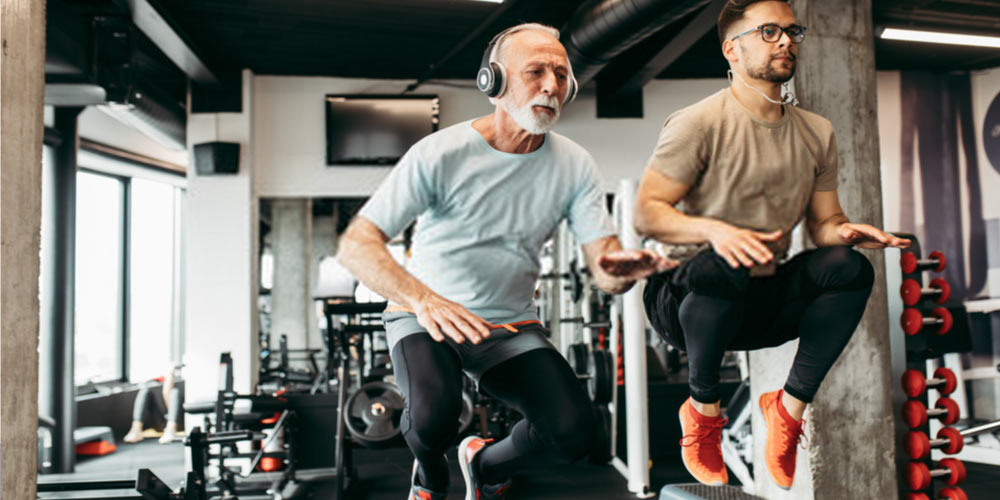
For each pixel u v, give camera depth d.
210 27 6.11
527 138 1.75
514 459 1.97
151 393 9.84
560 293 7.43
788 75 1.78
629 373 5.41
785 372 2.96
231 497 4.49
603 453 6.11
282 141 7.40
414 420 1.68
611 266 1.46
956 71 7.30
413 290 1.62
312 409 6.89
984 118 7.17
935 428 6.44
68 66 4.75
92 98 5.32
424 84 7.63
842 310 1.76
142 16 5.36
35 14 2.01
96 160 9.13
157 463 7.52
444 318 1.56
